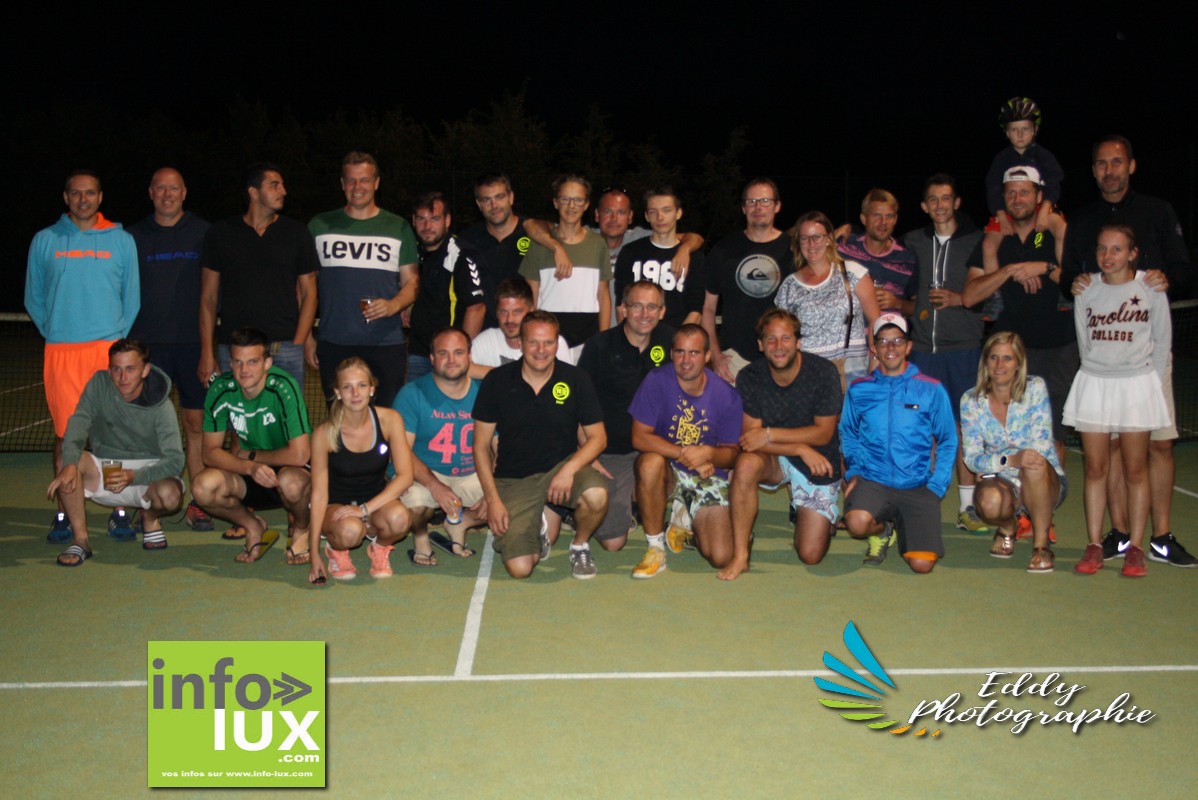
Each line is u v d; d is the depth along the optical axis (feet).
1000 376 21.56
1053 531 24.09
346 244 25.30
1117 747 14.30
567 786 13.33
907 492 21.77
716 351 25.46
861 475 22.02
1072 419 21.47
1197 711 15.33
